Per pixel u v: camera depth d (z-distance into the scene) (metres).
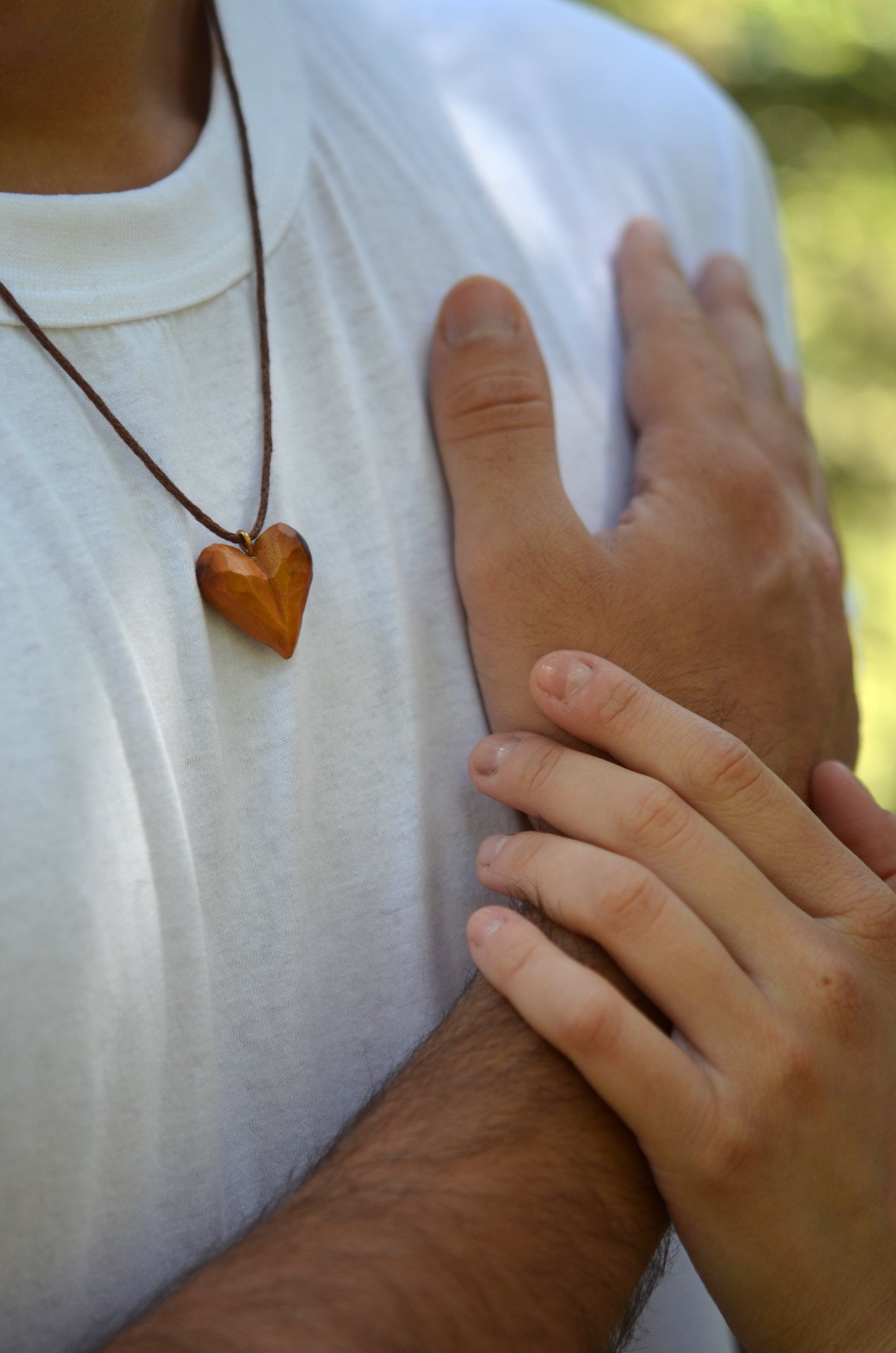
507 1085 0.40
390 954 0.43
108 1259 0.39
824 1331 0.40
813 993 0.40
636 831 0.41
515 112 0.51
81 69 0.40
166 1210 0.39
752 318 0.53
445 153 0.48
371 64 0.48
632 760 0.42
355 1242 0.38
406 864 0.43
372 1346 0.36
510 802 0.43
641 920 0.40
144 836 0.39
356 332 0.44
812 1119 0.40
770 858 0.42
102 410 0.40
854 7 1.84
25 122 0.40
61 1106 0.37
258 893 0.41
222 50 0.43
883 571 1.57
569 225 0.51
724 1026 0.40
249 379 0.42
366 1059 0.42
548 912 0.41
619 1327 0.40
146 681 0.39
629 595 0.44
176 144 0.42
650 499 0.46
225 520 0.41
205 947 0.40
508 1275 0.38
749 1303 0.40
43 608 0.38
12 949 0.37
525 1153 0.39
